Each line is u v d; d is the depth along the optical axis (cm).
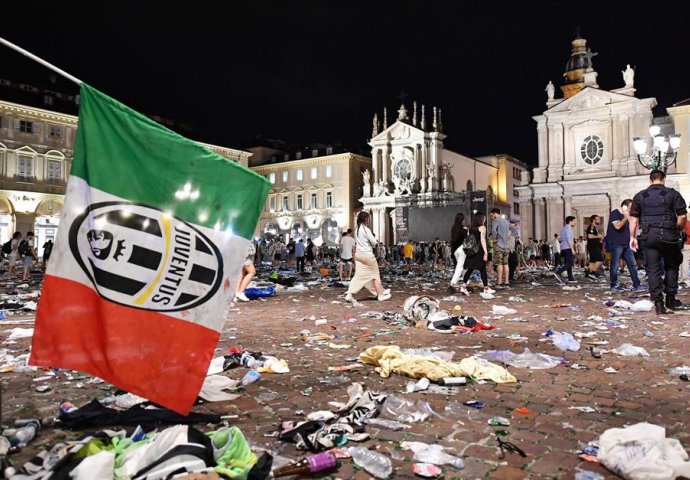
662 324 822
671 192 918
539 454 337
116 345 347
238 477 287
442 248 3628
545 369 549
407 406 418
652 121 4228
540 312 995
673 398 448
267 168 7088
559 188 4494
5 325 873
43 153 4931
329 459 313
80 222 344
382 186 5953
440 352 615
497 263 1609
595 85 4519
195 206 367
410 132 5866
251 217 381
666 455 303
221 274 371
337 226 6525
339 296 1358
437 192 5462
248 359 575
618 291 1383
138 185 356
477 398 452
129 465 290
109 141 351
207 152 373
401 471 314
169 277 359
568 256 1773
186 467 286
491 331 784
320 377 525
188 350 361
